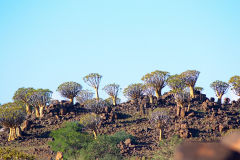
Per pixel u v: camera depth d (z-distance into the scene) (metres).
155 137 47.31
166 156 29.64
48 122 60.16
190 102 62.59
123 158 36.41
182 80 63.09
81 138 40.38
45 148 45.34
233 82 62.81
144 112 60.66
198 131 47.50
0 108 55.72
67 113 64.06
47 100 64.19
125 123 56.62
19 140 52.62
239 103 62.12
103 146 36.56
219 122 50.25
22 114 54.62
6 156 27.11
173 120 53.78
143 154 38.75
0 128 64.06
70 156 37.00
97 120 49.03
